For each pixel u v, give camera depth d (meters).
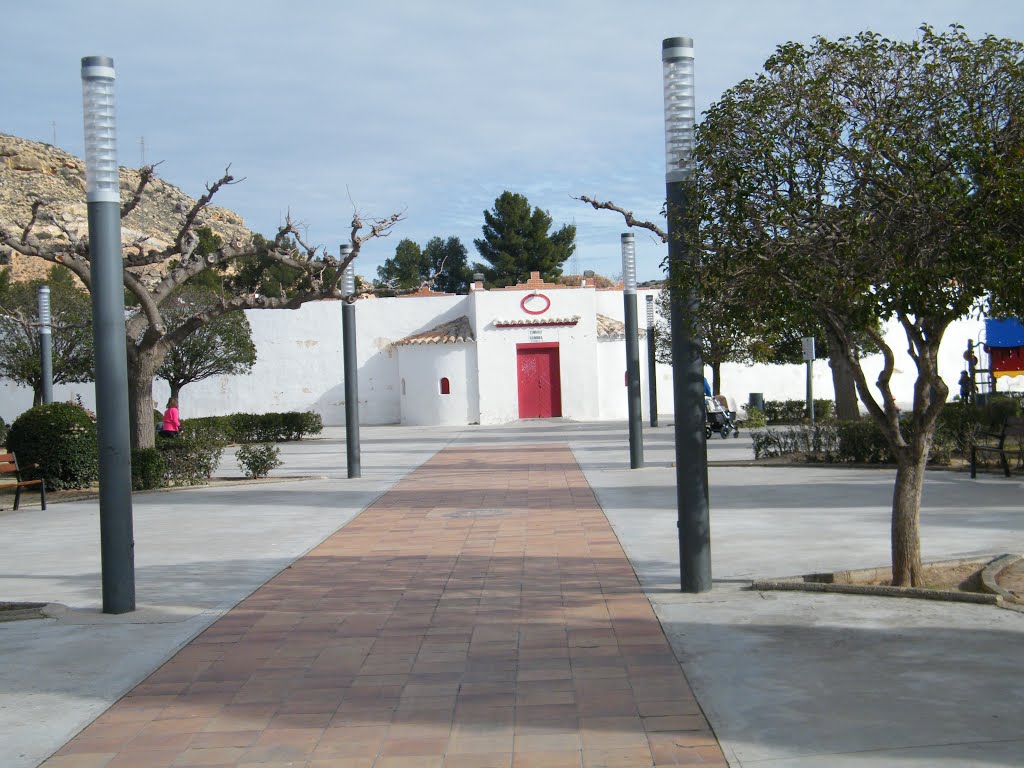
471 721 5.04
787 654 5.91
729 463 18.02
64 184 82.12
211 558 10.08
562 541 10.32
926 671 5.47
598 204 9.55
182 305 31.73
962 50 6.54
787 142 6.76
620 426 33.84
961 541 9.36
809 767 4.27
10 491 17.80
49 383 23.39
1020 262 5.79
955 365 39.59
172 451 17.78
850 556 8.84
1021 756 4.28
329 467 21.16
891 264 6.15
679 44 7.71
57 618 7.55
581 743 4.68
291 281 53.16
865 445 17.02
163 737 4.99
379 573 8.98
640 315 38.28
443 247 80.06
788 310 6.67
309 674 5.94
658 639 6.37
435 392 39.03
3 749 4.89
